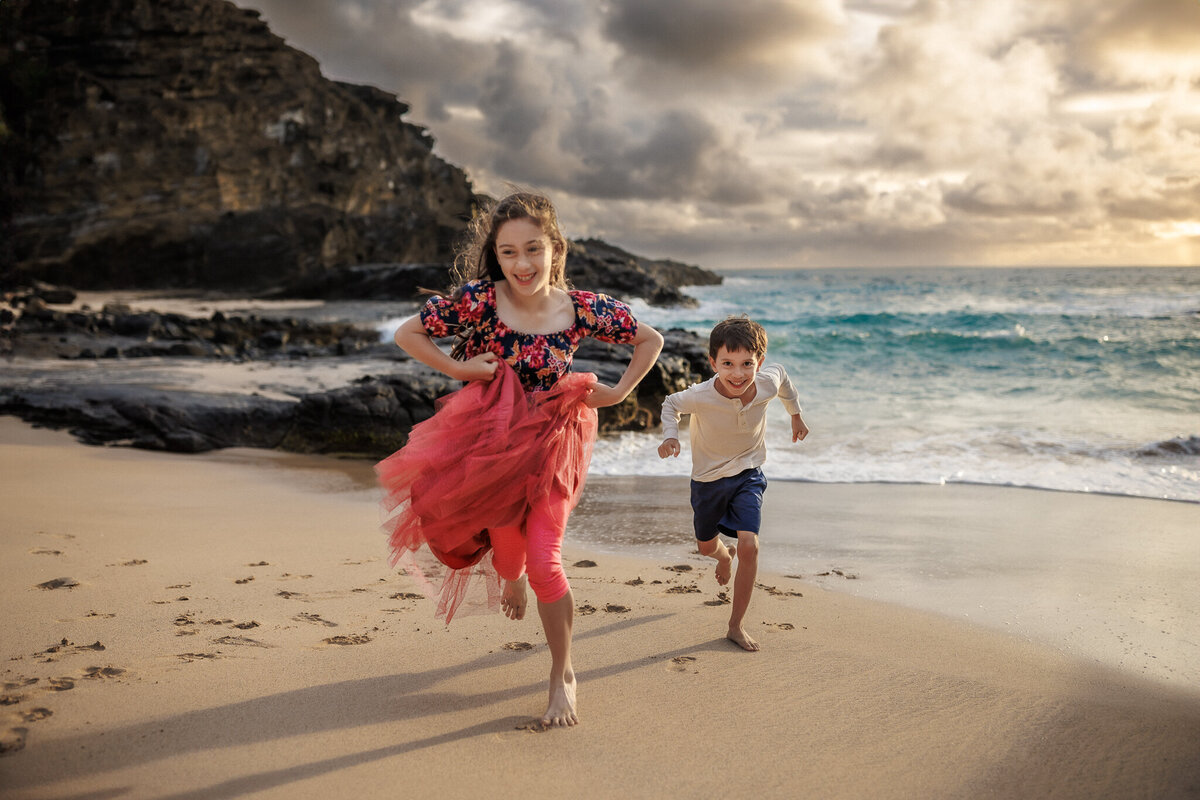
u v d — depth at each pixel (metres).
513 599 2.97
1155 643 3.67
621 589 4.36
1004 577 4.78
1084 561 5.13
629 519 6.37
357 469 8.60
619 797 2.24
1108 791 2.34
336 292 46.81
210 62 64.50
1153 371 15.30
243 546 5.14
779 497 7.15
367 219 61.84
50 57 62.03
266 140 63.84
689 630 3.67
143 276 52.28
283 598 3.99
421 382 10.34
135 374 13.41
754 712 2.82
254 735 2.54
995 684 3.12
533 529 2.74
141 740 2.48
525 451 2.70
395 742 2.53
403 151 77.94
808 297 47.69
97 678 2.92
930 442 9.59
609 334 2.94
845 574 4.84
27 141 54.84
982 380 15.18
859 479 7.88
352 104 71.81
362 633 3.50
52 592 3.95
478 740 2.56
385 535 5.56
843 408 12.57
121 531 5.39
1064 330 23.27
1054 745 2.61
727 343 3.35
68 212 54.09
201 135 60.34
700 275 80.50
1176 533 5.86
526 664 3.20
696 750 2.53
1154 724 2.79
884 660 3.34
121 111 58.06
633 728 2.67
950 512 6.55
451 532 2.72
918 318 27.33
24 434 9.37
